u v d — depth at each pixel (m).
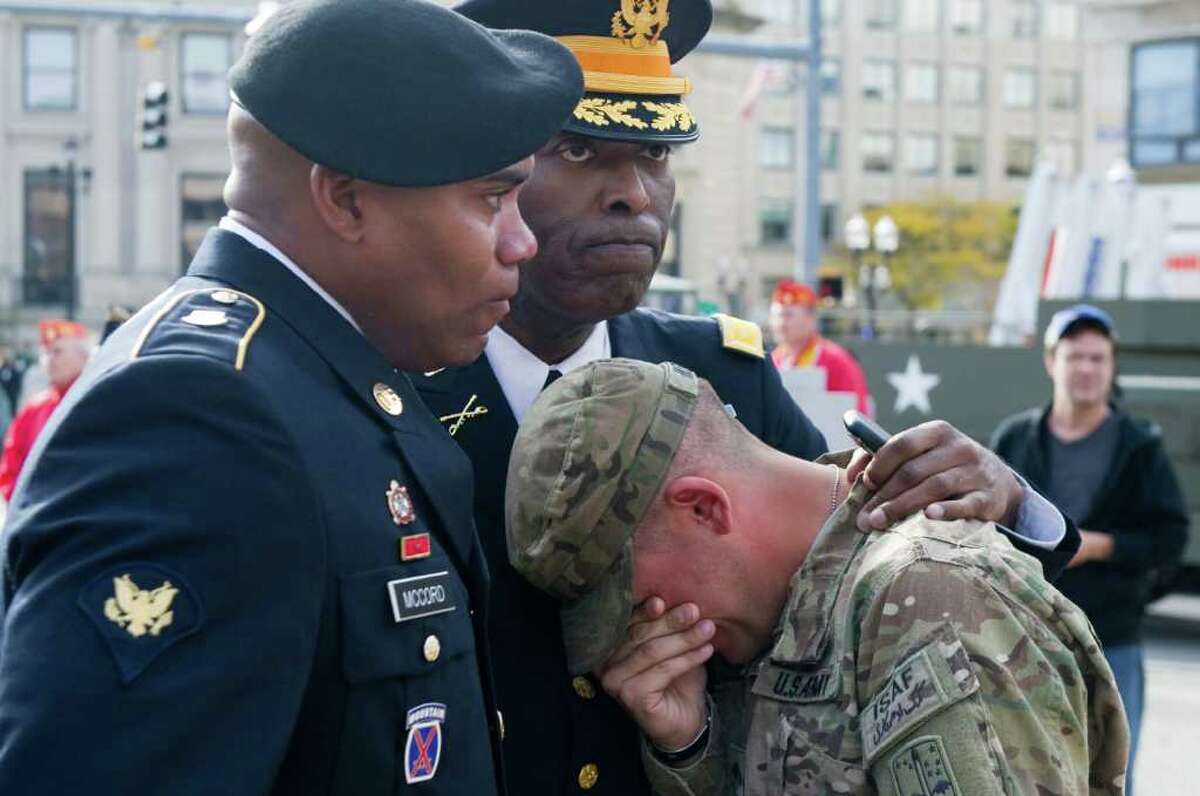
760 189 57.44
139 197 47.44
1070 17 64.31
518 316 3.00
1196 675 11.02
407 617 2.03
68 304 46.28
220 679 1.81
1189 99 14.46
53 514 1.84
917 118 61.78
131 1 45.53
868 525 2.46
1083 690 2.31
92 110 47.44
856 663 2.35
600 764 2.82
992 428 12.59
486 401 2.98
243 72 2.10
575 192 2.91
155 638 1.79
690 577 2.57
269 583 1.88
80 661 1.77
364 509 2.02
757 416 3.24
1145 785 8.03
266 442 1.92
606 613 2.59
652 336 3.24
